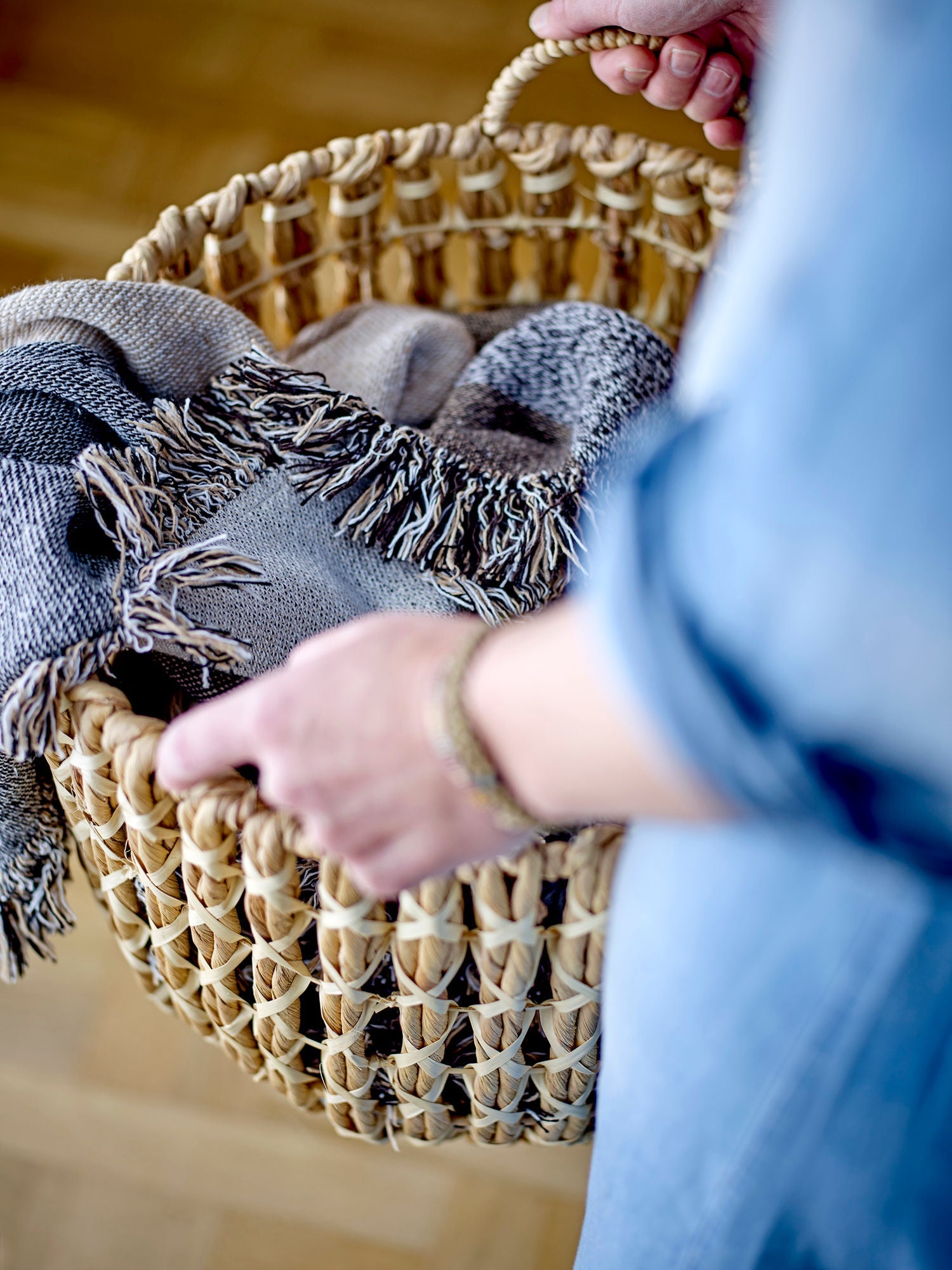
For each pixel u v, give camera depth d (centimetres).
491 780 95
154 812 115
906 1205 104
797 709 85
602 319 145
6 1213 154
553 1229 154
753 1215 105
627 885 106
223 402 133
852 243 77
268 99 255
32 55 258
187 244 142
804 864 98
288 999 121
